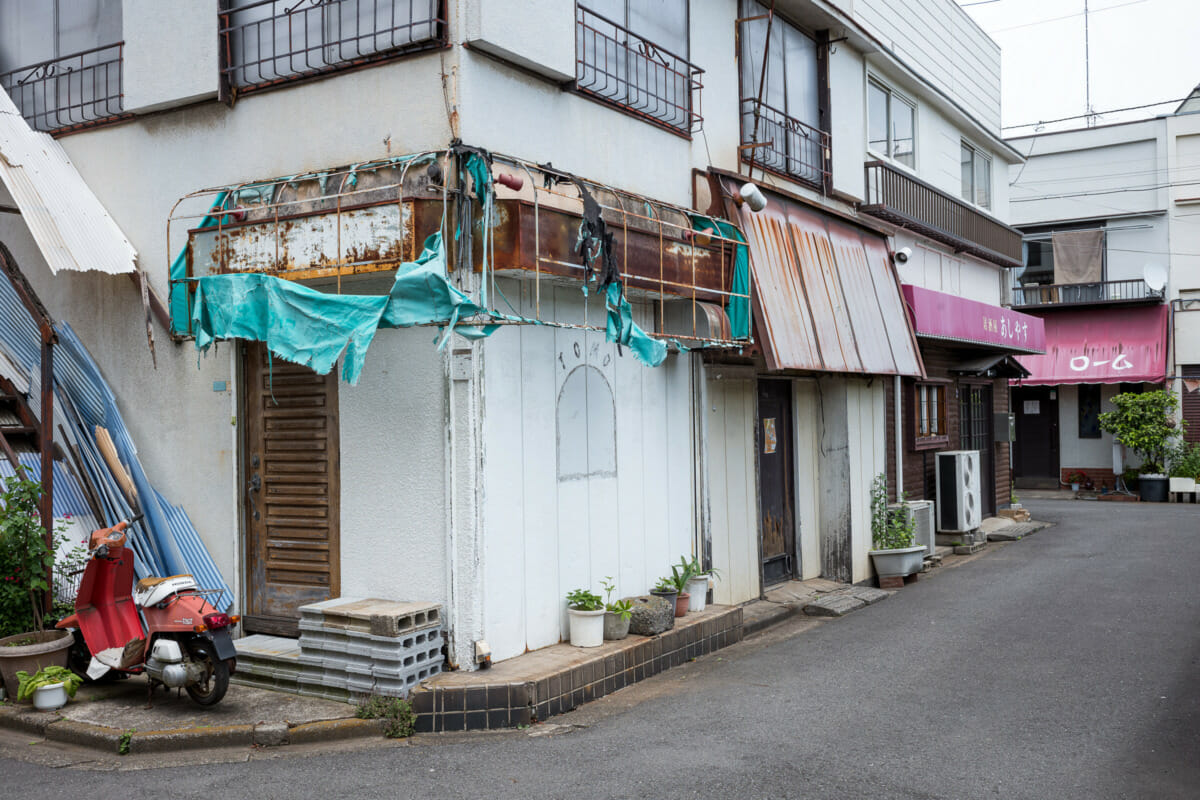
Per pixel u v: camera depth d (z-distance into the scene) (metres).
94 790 5.09
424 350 6.66
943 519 14.80
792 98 11.26
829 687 7.19
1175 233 25.00
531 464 7.05
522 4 6.82
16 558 6.87
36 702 6.23
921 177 15.04
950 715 6.41
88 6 8.37
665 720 6.36
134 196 8.06
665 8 8.90
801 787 5.11
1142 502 23.23
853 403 11.80
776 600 10.27
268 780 5.22
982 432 17.88
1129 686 7.09
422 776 5.27
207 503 7.64
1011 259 18.27
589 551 7.70
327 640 6.42
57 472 8.01
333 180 6.79
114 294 8.20
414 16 6.62
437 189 6.29
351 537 6.95
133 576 7.16
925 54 15.41
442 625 6.54
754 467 10.30
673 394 8.84
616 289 6.90
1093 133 25.98
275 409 7.43
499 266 6.29
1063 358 25.58
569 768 5.40
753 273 8.85
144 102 7.80
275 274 6.59
